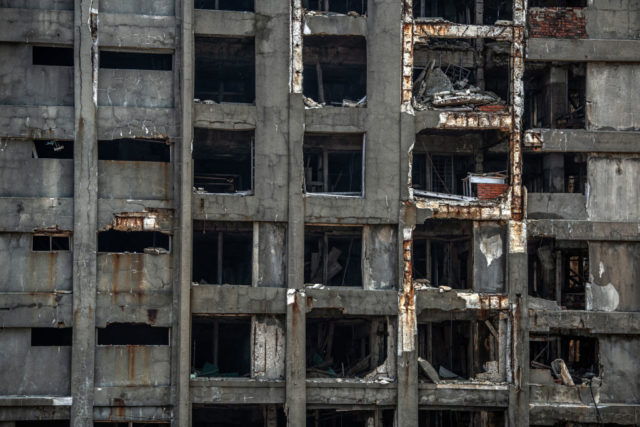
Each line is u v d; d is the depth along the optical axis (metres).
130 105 58.62
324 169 64.31
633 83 61.53
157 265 57.78
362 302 58.19
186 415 55.88
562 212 60.56
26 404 56.00
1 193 57.41
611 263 60.56
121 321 57.03
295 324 57.28
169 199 58.31
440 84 62.28
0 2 58.19
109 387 56.59
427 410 64.88
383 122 59.25
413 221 58.91
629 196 60.97
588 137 60.56
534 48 60.56
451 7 69.19
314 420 65.56
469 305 58.97
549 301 59.94
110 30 58.16
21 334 56.88
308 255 67.81
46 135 57.69
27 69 58.38
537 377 59.47
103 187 58.00
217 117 58.28
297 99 58.56
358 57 64.69
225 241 67.88
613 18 61.47
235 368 68.25
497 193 60.69
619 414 58.78
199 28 58.62
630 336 60.03
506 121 60.09
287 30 58.97
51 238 59.66
